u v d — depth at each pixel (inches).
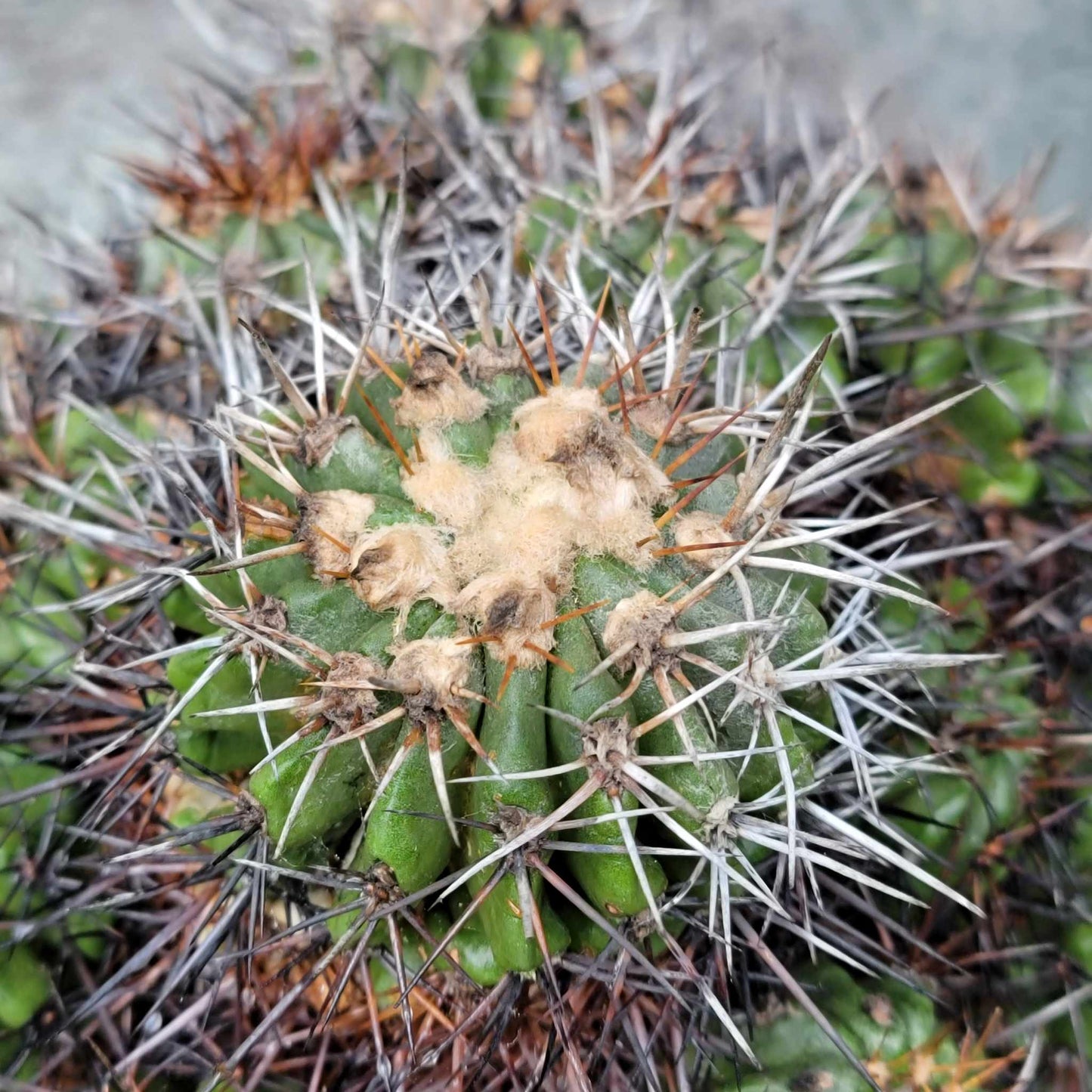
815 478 10.4
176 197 13.0
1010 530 12.1
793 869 8.0
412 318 9.9
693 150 14.1
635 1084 9.5
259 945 8.6
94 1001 9.3
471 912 8.1
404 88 14.3
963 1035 10.5
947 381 12.3
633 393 9.5
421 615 8.3
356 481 8.9
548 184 12.9
